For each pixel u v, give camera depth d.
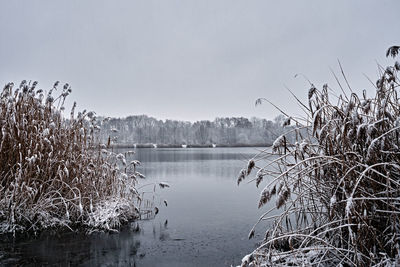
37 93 5.80
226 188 9.91
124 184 6.27
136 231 5.12
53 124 5.25
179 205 7.28
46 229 5.03
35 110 5.77
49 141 5.20
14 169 5.25
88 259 3.88
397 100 3.21
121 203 5.75
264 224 5.50
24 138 5.30
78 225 5.27
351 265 2.85
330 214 3.22
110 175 6.21
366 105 3.12
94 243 4.48
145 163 20.42
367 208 2.90
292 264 3.14
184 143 66.94
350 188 2.95
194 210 6.73
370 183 2.94
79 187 5.58
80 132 5.93
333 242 3.27
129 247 4.33
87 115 6.14
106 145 6.42
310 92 3.46
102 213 5.36
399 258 2.57
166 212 6.55
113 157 6.46
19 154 5.22
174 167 17.27
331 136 3.37
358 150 3.13
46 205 5.21
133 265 3.70
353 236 2.68
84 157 5.89
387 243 2.72
